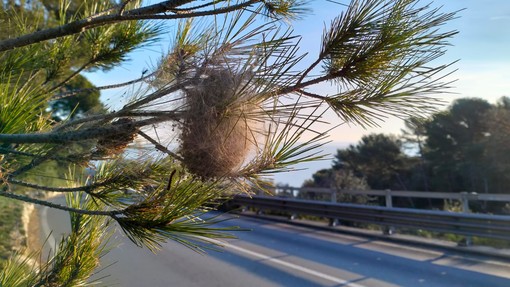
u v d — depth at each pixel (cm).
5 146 152
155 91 124
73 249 191
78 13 236
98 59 265
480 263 660
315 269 654
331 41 130
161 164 150
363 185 2284
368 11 126
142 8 138
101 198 153
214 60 120
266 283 587
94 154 143
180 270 650
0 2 230
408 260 693
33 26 248
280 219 1195
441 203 2850
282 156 124
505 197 716
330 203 1052
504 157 2586
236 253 764
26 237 778
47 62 233
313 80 131
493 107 2830
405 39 122
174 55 148
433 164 3189
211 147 116
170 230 127
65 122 147
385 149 3488
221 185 129
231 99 113
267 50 122
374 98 127
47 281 184
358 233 952
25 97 160
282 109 117
